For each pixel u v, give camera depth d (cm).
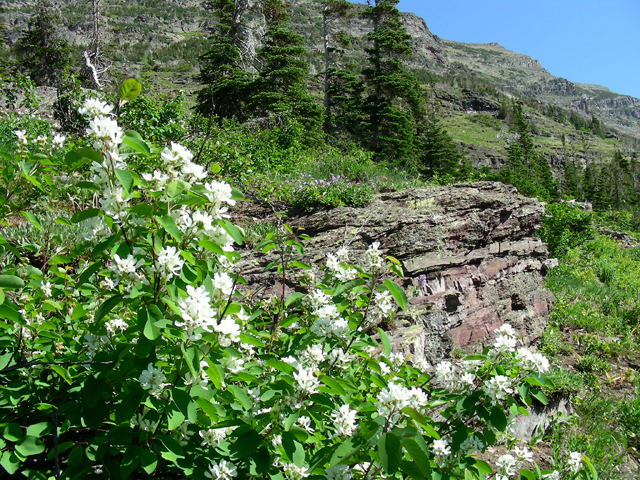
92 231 220
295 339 285
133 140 193
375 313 288
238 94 2469
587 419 561
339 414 221
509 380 260
